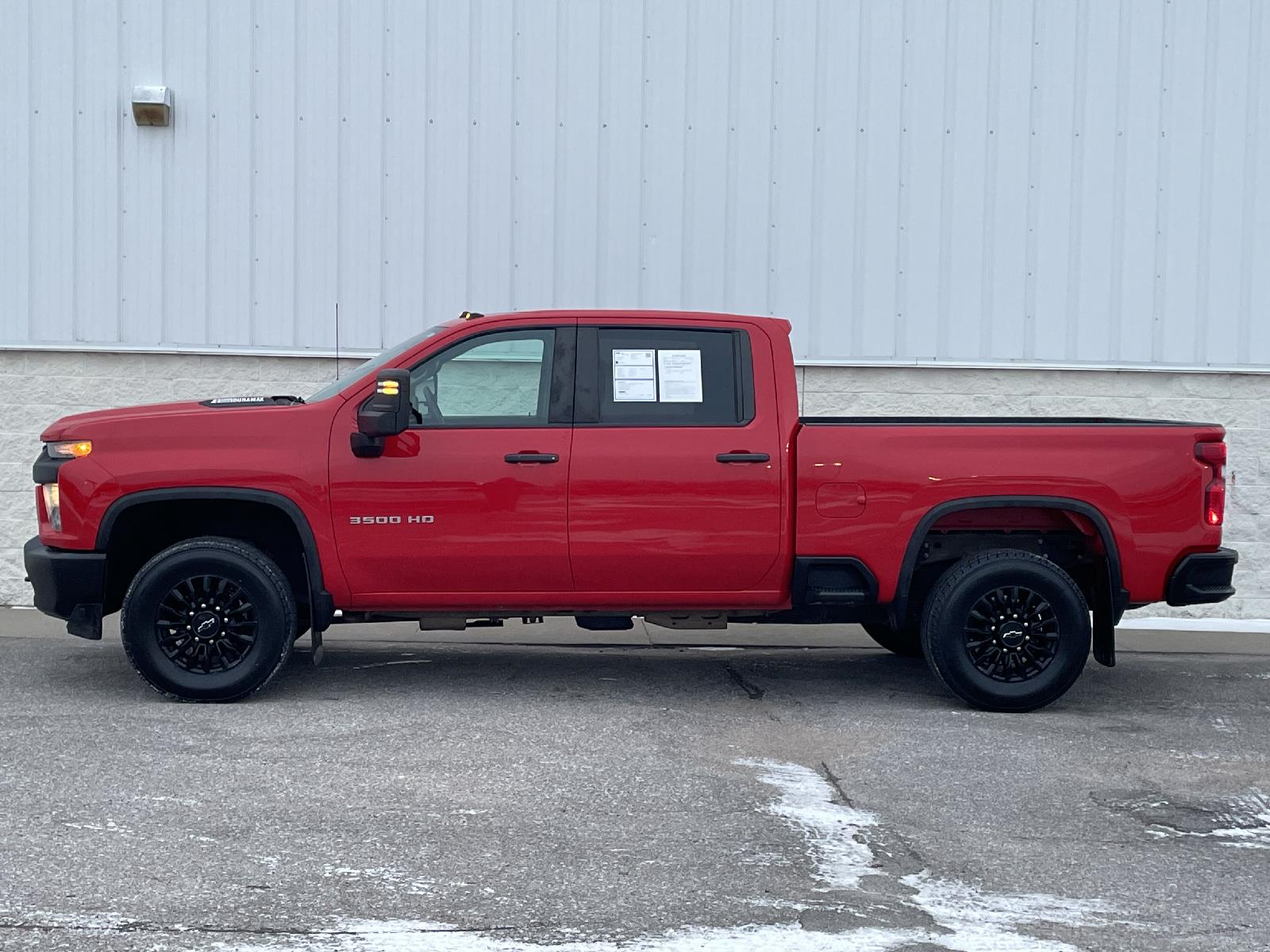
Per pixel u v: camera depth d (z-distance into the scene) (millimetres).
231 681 6734
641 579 6891
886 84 10375
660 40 10305
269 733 6199
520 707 6887
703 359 6965
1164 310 10500
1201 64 10414
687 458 6805
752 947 3879
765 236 10414
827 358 10453
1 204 10211
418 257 10367
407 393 6594
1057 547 7277
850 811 5238
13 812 4980
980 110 10406
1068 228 10469
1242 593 10547
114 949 3789
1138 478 6906
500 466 6742
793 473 6871
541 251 10391
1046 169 10438
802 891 4340
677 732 6414
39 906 4094
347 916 4055
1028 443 6875
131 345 10281
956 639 6906
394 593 6844
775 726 6609
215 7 10203
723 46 10328
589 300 10422
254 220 10312
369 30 10258
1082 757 6156
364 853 4621
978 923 4113
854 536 6848
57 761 5668
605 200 10375
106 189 10242
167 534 7207
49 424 10297
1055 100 10414
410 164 10336
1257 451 10555
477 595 6883
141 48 10195
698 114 10344
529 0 10266
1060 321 10492
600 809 5164
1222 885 4504
